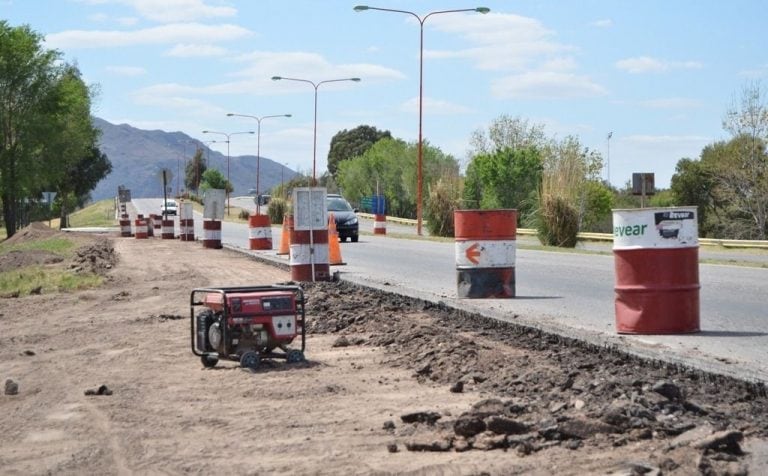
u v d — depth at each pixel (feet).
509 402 32.27
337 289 76.18
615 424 28.25
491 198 321.11
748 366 34.86
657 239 46.52
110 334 58.54
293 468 26.63
